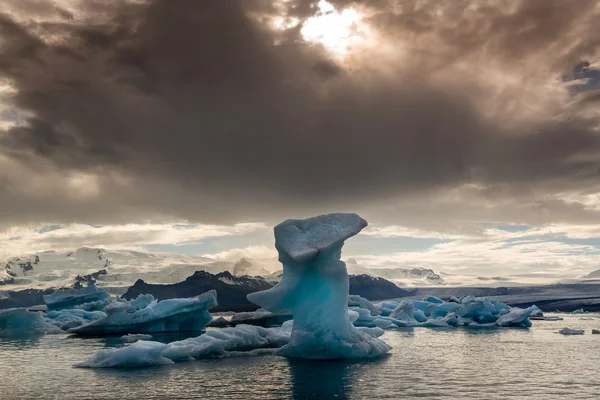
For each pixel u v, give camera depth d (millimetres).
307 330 27797
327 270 27797
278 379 22266
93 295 75688
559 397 18859
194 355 27891
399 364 26297
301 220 29094
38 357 31750
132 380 22047
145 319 47750
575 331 44875
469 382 21641
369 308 65625
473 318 57406
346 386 20859
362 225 27906
